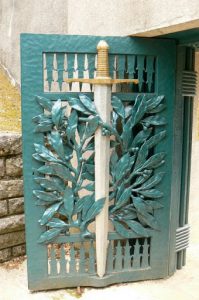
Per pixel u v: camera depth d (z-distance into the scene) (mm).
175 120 2215
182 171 2430
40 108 2041
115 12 2189
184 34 2020
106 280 2281
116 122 2105
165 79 2141
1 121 3053
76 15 2678
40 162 2098
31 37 1978
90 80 2002
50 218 2145
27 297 2201
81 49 2035
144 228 2271
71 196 2141
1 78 3881
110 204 2281
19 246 2635
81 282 2283
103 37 2045
